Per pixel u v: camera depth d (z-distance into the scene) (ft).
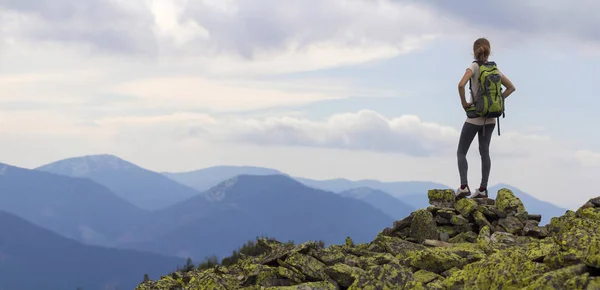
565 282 27.43
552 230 42.16
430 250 37.58
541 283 27.89
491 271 31.63
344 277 35.22
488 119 46.78
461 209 47.34
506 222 45.91
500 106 45.98
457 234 46.78
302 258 37.04
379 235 48.47
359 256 42.19
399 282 31.76
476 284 31.45
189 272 39.75
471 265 33.24
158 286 36.47
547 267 30.58
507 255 32.89
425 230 46.29
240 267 41.32
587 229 31.71
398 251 43.37
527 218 46.16
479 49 46.14
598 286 26.58
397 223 48.44
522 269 30.96
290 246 40.01
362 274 33.01
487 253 38.60
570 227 35.91
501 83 46.73
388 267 32.55
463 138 47.93
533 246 35.50
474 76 46.44
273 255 39.37
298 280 36.19
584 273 27.96
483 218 45.98
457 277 32.65
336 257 37.93
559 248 30.81
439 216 48.29
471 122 47.01
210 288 35.29
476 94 46.44
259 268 37.11
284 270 36.78
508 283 30.45
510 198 47.50
